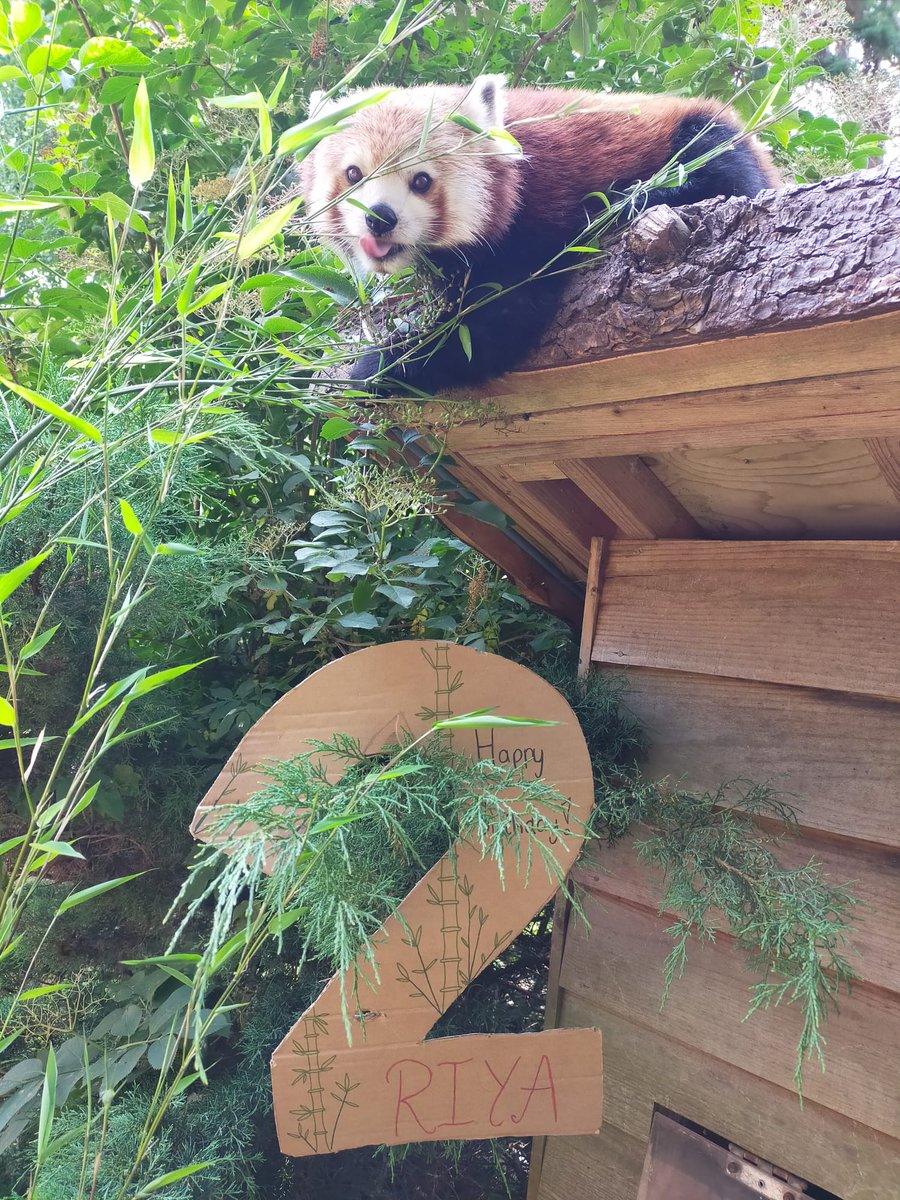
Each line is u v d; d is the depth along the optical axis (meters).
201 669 1.77
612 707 1.35
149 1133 0.81
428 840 1.07
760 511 1.26
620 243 0.91
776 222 0.76
